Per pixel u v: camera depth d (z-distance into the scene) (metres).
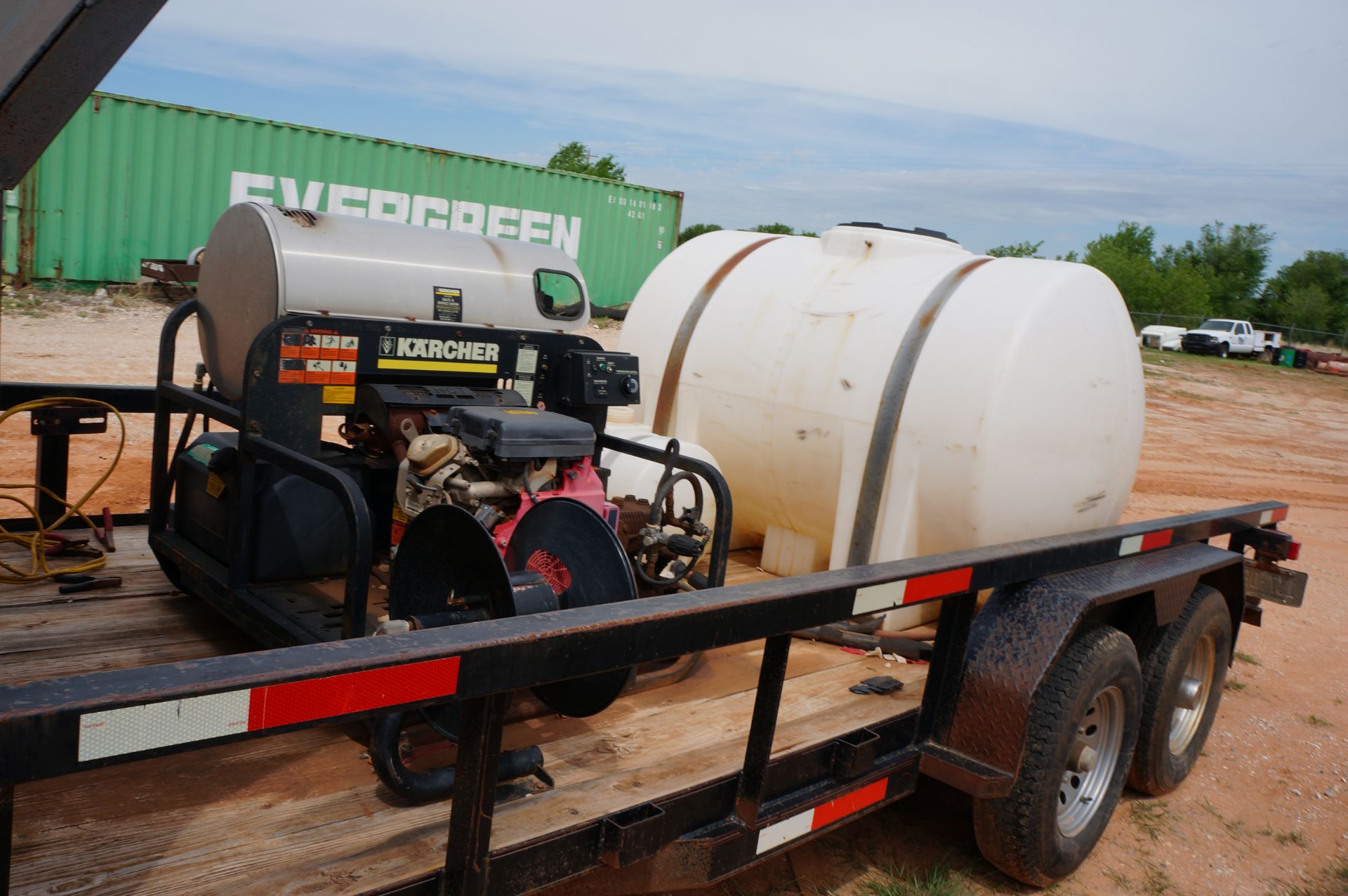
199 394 3.20
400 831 2.03
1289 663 5.80
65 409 3.64
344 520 2.99
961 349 3.66
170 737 1.17
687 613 1.78
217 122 14.33
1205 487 11.59
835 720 2.94
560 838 1.85
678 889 2.12
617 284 18.88
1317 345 44.12
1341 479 13.23
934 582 2.43
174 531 3.29
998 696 2.73
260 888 1.78
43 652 2.73
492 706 1.59
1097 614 3.25
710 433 4.37
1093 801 3.23
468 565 2.35
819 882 3.05
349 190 15.58
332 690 1.31
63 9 1.51
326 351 2.83
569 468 2.89
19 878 1.75
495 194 16.95
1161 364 25.70
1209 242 66.69
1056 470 3.69
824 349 4.01
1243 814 3.90
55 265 13.56
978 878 3.20
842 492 3.88
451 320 3.20
